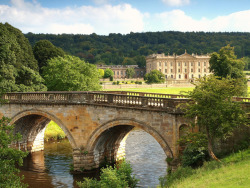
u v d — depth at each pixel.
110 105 31.89
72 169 34.84
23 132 42.50
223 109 23.08
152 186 28.80
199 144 25.11
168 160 28.33
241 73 62.41
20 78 60.53
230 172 19.80
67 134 34.81
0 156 21.34
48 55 80.12
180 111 27.62
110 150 37.84
